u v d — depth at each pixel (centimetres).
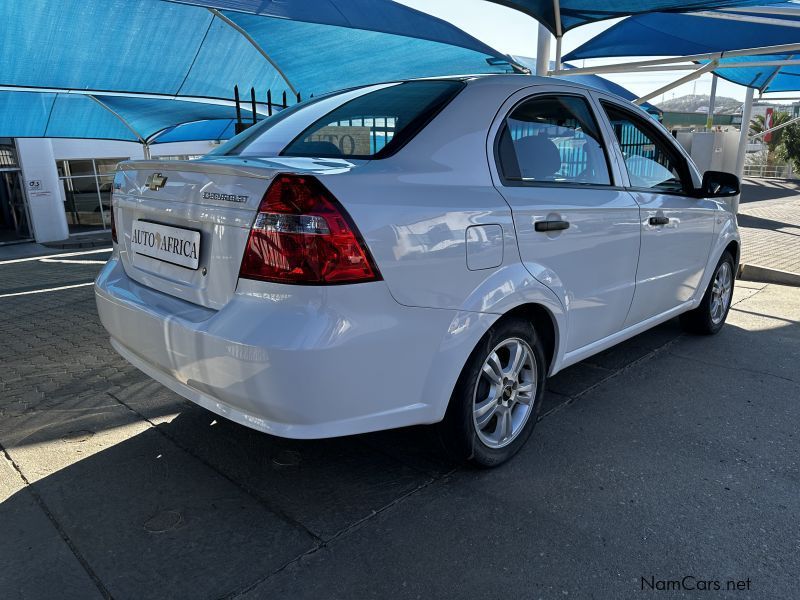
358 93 294
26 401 342
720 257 433
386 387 208
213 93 879
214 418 318
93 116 1114
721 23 702
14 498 243
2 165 1791
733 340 450
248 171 201
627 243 313
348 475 262
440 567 204
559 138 285
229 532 222
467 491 250
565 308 275
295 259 189
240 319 197
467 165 239
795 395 347
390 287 202
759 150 3978
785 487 252
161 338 223
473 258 226
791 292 631
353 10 523
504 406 264
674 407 331
